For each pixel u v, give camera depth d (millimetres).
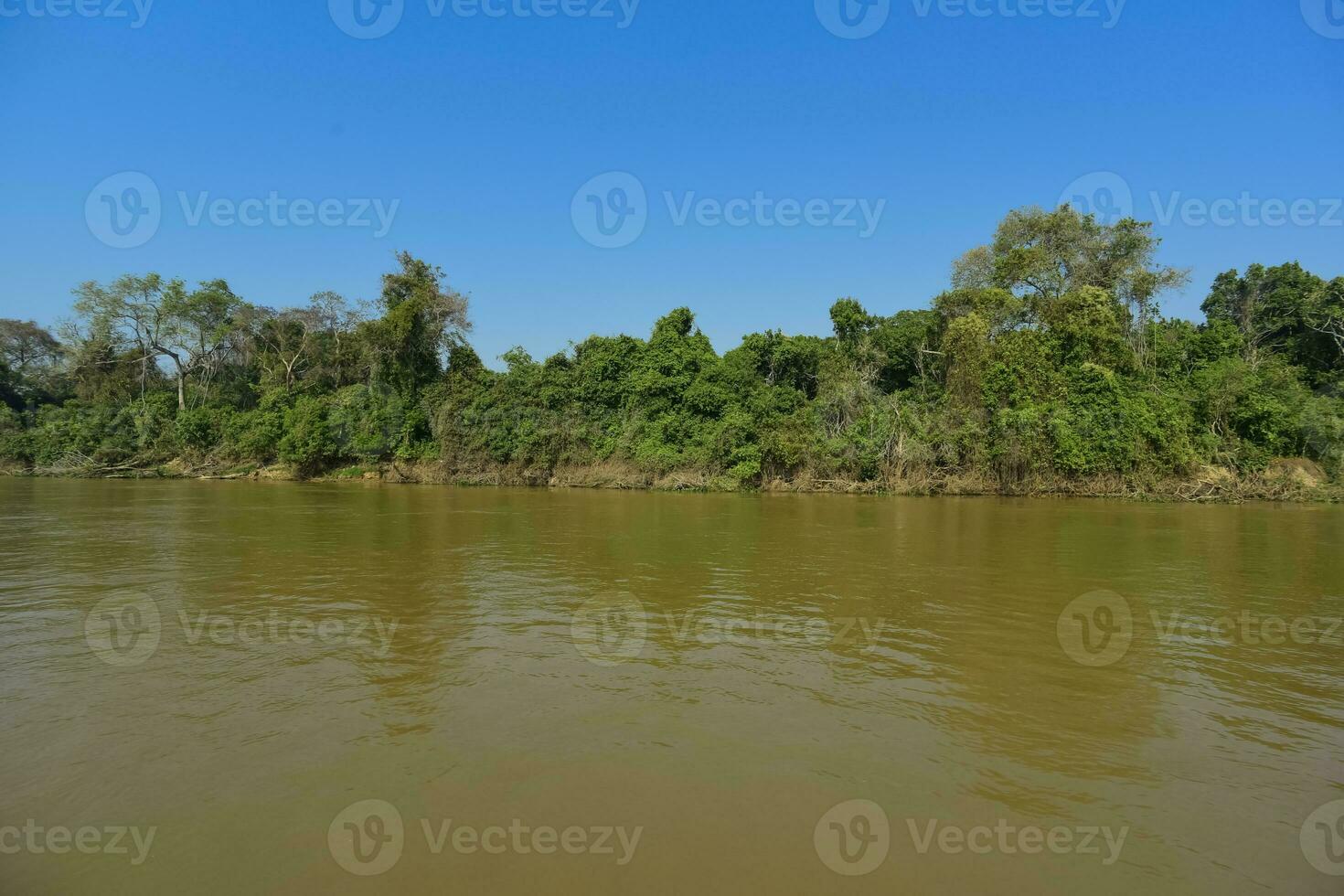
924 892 3369
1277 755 4891
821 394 34438
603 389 36031
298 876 3467
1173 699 5875
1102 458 27812
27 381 50625
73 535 14922
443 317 39219
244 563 11617
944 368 35375
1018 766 4688
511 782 4398
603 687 6031
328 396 40531
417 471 35500
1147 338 35812
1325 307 37531
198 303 46594
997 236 40000
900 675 6398
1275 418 29828
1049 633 7773
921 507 23625
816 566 11703
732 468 31703
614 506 23156
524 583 10117
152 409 41031
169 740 4941
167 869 3529
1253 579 10789
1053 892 3387
